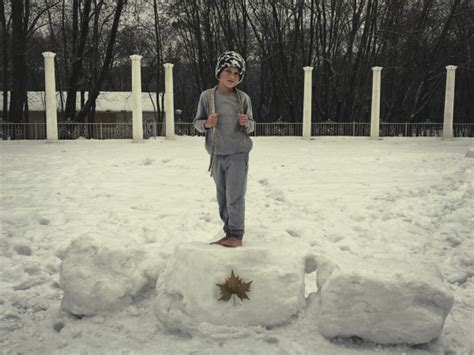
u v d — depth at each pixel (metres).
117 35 37.22
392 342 3.53
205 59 37.50
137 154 18.23
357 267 3.69
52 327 3.90
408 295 3.49
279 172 13.20
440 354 3.47
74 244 4.21
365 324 3.52
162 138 26.58
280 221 7.47
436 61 39.50
